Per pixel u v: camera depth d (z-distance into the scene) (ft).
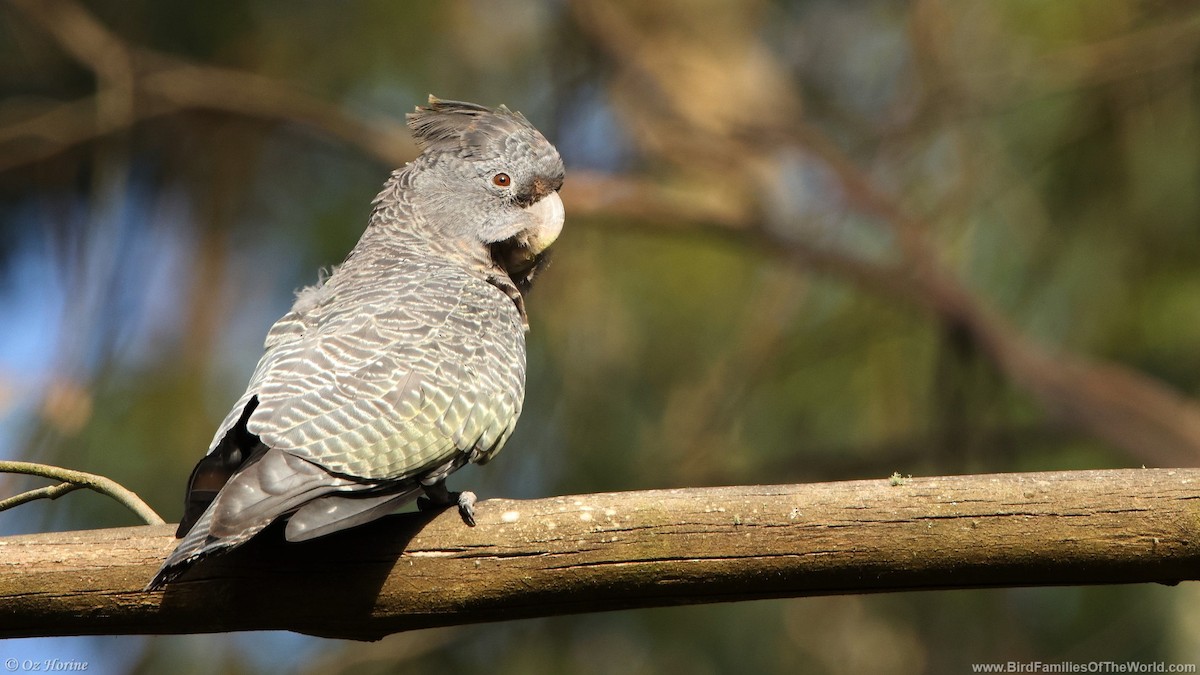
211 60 47.60
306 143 49.16
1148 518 18.98
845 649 45.24
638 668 43.75
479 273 27.17
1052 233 48.29
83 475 21.75
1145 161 47.09
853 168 50.19
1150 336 48.34
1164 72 47.16
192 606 20.07
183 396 42.73
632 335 48.11
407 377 21.35
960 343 48.52
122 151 43.57
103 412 41.32
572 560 19.72
